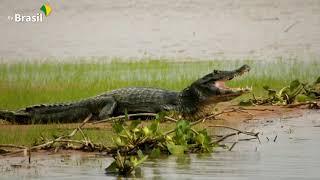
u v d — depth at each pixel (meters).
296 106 30.70
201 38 53.12
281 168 19.23
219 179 18.08
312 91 32.00
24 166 19.75
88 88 34.69
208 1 67.31
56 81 36.47
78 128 22.73
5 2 67.56
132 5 66.38
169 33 55.25
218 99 28.30
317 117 28.11
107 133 23.91
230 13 62.59
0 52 49.94
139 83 36.09
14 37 55.47
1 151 21.22
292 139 23.55
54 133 23.80
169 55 47.00
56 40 54.16
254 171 18.89
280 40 51.91
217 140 22.69
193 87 28.52
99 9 65.31
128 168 18.81
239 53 47.34
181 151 21.38
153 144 21.62
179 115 28.52
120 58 46.16
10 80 37.56
